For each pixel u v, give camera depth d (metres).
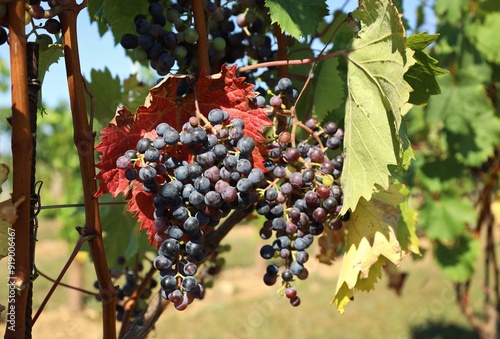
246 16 0.62
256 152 0.52
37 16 0.47
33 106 0.46
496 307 1.75
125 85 0.83
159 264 0.48
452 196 1.69
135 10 0.63
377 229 0.57
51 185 6.32
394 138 0.51
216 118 0.49
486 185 1.68
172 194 0.47
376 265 0.63
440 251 1.72
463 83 1.54
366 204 0.57
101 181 0.48
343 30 0.71
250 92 0.51
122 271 0.74
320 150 0.55
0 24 0.45
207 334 3.78
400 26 0.48
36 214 0.47
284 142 0.55
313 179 0.54
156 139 0.48
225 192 0.47
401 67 0.49
